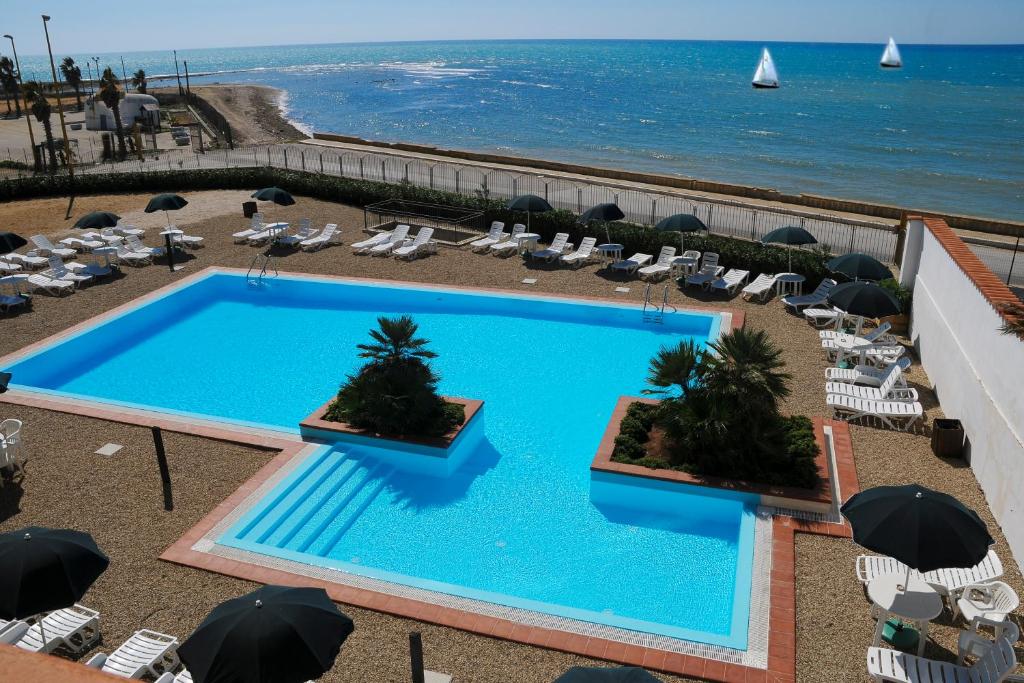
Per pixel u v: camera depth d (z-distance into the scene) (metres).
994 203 50.53
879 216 35.50
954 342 15.16
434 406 15.05
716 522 12.80
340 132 86.38
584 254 25.33
